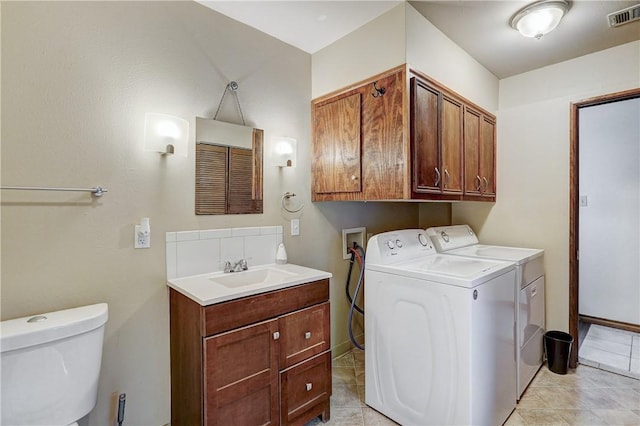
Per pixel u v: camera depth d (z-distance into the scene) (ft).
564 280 8.38
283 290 5.39
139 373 5.36
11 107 4.22
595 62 8.05
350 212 9.04
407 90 5.90
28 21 4.33
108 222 5.02
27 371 3.71
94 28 4.86
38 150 4.42
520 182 9.11
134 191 5.27
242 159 6.66
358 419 6.21
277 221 7.29
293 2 5.97
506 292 6.19
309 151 7.95
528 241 8.98
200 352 4.58
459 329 5.16
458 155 7.41
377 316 6.44
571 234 8.26
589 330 10.69
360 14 6.34
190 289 5.05
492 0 5.87
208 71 6.16
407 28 5.96
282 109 7.39
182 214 5.82
